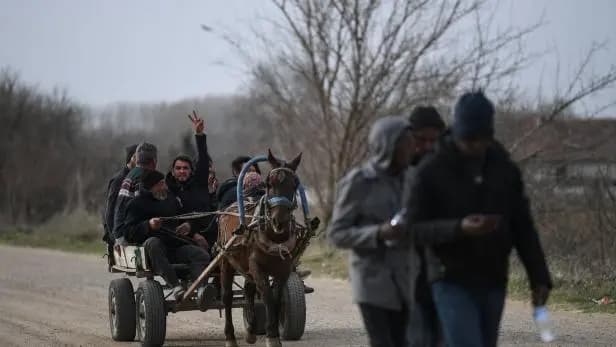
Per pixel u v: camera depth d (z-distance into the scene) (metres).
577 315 22.67
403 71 39.97
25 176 78.31
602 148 32.97
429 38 39.38
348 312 25.27
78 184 72.75
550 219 30.48
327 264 35.50
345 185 11.58
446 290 10.66
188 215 20.02
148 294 19.47
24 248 54.28
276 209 17.28
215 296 19.42
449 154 10.73
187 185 21.77
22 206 77.56
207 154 21.92
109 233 22.34
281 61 42.12
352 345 19.75
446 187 10.65
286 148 43.66
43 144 87.94
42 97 97.56
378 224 11.46
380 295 11.39
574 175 32.00
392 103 40.50
